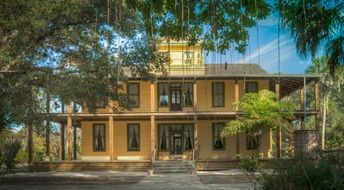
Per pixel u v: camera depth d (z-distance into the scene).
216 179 24.28
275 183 7.73
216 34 5.66
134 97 36.06
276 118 30.08
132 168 33.53
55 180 25.42
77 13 15.54
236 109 33.38
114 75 17.92
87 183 24.80
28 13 13.20
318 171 7.44
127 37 16.30
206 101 35.97
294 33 6.23
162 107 36.09
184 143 36.62
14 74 16.03
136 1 6.03
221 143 36.44
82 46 17.16
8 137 21.34
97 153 36.44
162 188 21.03
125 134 36.69
